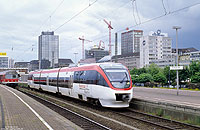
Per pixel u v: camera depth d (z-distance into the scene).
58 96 32.81
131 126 12.81
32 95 33.44
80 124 13.23
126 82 18.38
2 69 94.62
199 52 125.44
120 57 172.38
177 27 36.00
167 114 16.05
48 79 33.94
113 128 12.30
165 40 153.62
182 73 60.66
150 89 45.94
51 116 13.23
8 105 17.55
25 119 12.07
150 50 148.50
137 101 19.47
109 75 18.38
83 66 22.59
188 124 12.99
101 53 198.75
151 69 91.00
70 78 25.14
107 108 19.95
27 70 98.31
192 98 25.73
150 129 12.35
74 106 20.92
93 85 19.55
